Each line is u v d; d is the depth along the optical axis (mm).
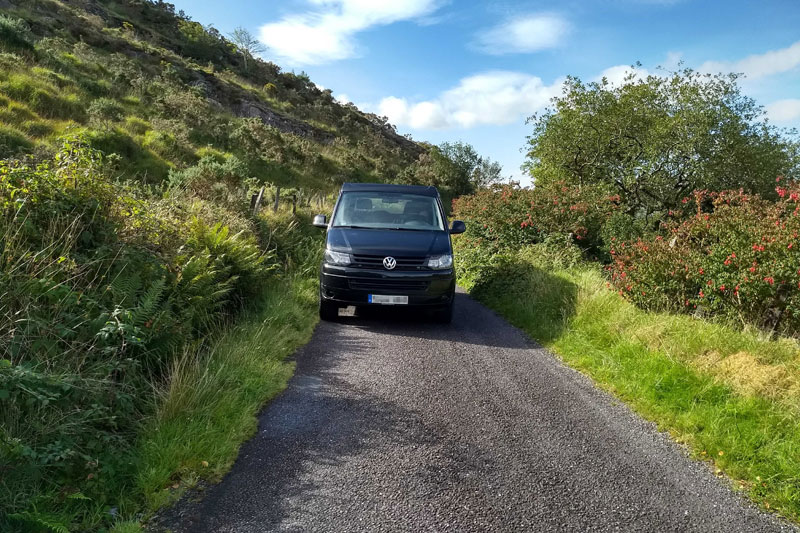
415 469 3352
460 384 4996
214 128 31219
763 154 21781
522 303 8180
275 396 4469
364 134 57094
